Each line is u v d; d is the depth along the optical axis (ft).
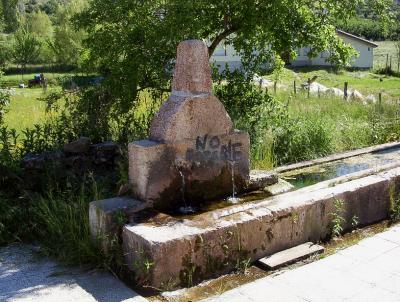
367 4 33.09
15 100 62.34
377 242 17.93
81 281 15.12
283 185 20.26
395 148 30.58
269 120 31.45
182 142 17.47
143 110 34.91
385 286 14.65
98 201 16.98
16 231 18.34
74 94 32.14
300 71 115.44
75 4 141.69
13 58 154.71
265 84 75.25
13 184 20.83
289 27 31.40
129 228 15.38
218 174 18.67
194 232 15.07
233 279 15.40
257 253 16.48
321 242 18.20
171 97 17.94
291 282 14.93
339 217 18.49
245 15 29.12
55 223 17.47
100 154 22.97
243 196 19.15
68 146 22.36
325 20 32.09
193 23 26.94
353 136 33.99
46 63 165.07
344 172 25.11
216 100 18.16
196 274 15.15
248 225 16.14
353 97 57.26
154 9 28.55
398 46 124.67
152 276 14.43
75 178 21.31
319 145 31.12
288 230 17.20
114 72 28.94
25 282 15.08
